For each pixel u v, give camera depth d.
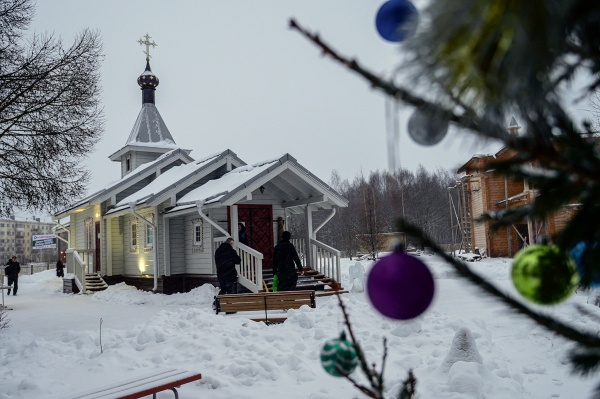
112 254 19.48
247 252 13.45
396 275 0.88
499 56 0.61
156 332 7.08
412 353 6.16
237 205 15.17
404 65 0.67
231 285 12.82
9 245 114.50
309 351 6.26
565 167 0.75
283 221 16.23
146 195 16.95
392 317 0.91
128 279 18.92
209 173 16.88
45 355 6.79
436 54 0.64
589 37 0.72
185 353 6.34
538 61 0.60
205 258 15.35
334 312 8.18
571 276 0.92
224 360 5.96
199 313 8.04
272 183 15.41
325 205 15.55
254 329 7.20
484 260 24.48
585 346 0.88
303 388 5.02
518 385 4.77
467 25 0.60
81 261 18.62
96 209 20.62
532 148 0.73
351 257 33.41
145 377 4.62
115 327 10.01
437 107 0.72
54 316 12.16
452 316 8.35
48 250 94.31
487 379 4.68
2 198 12.09
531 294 0.94
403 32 0.72
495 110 0.69
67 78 12.70
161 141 23.06
